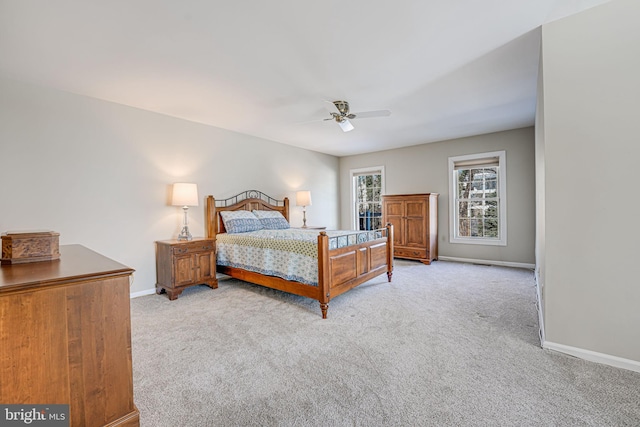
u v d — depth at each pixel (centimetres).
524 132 477
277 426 144
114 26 197
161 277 364
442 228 566
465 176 544
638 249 181
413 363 199
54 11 179
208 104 349
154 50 229
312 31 206
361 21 196
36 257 143
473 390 169
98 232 330
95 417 120
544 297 219
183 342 235
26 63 246
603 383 172
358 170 681
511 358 203
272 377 186
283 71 267
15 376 104
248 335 247
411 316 284
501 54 243
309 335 246
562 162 202
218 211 439
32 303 107
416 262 544
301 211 600
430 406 156
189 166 413
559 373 184
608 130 187
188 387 176
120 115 346
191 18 190
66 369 113
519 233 488
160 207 383
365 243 359
